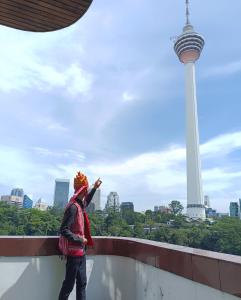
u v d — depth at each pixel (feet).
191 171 457.27
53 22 15.37
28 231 259.80
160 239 331.36
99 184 13.08
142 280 12.26
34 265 12.34
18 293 11.94
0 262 11.87
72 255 11.62
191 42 491.31
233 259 7.67
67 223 11.64
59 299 11.71
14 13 14.65
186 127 474.90
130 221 384.88
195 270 8.79
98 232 235.81
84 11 14.40
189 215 445.37
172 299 10.07
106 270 13.85
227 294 7.59
